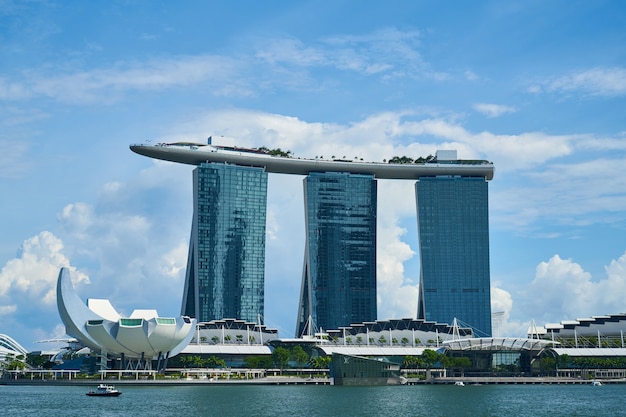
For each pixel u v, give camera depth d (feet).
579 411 641.40
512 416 596.29
